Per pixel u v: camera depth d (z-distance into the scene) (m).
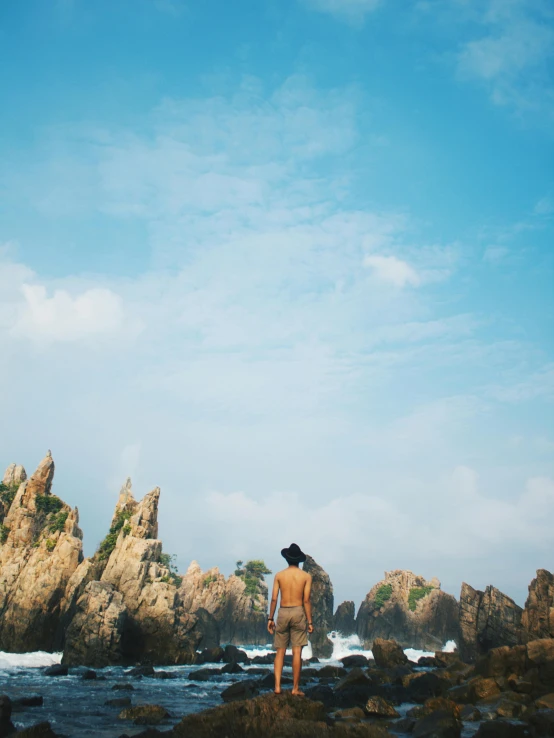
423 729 18.48
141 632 53.34
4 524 62.12
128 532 60.31
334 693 28.05
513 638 57.16
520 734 17.17
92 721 21.72
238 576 127.75
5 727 16.45
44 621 54.28
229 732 13.59
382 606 125.69
